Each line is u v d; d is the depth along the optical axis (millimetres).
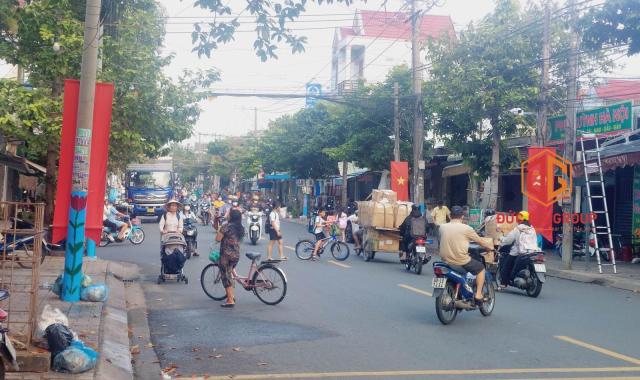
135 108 16219
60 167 10352
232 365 7379
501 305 11992
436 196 35219
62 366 6320
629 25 13578
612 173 22156
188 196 51125
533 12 21938
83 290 10406
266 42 8367
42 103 15070
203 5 8086
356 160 33438
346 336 8938
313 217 28484
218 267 11797
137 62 16078
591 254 20828
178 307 11109
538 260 13164
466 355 7922
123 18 15820
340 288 13547
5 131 15469
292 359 7664
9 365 6004
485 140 23641
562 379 6906
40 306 9719
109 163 20781
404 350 8156
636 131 19859
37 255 6555
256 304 11453
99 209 10539
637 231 20750
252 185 84375
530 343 8633
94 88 10312
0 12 9828
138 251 20578
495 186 22656
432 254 23453
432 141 31266
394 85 28672
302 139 44719
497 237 16016
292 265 18000
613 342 8789
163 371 7094
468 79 21531
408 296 12578
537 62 19938
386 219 18906
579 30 14367
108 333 8406
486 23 22344
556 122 21844
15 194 27625
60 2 14906
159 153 19453
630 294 14180
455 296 9930
